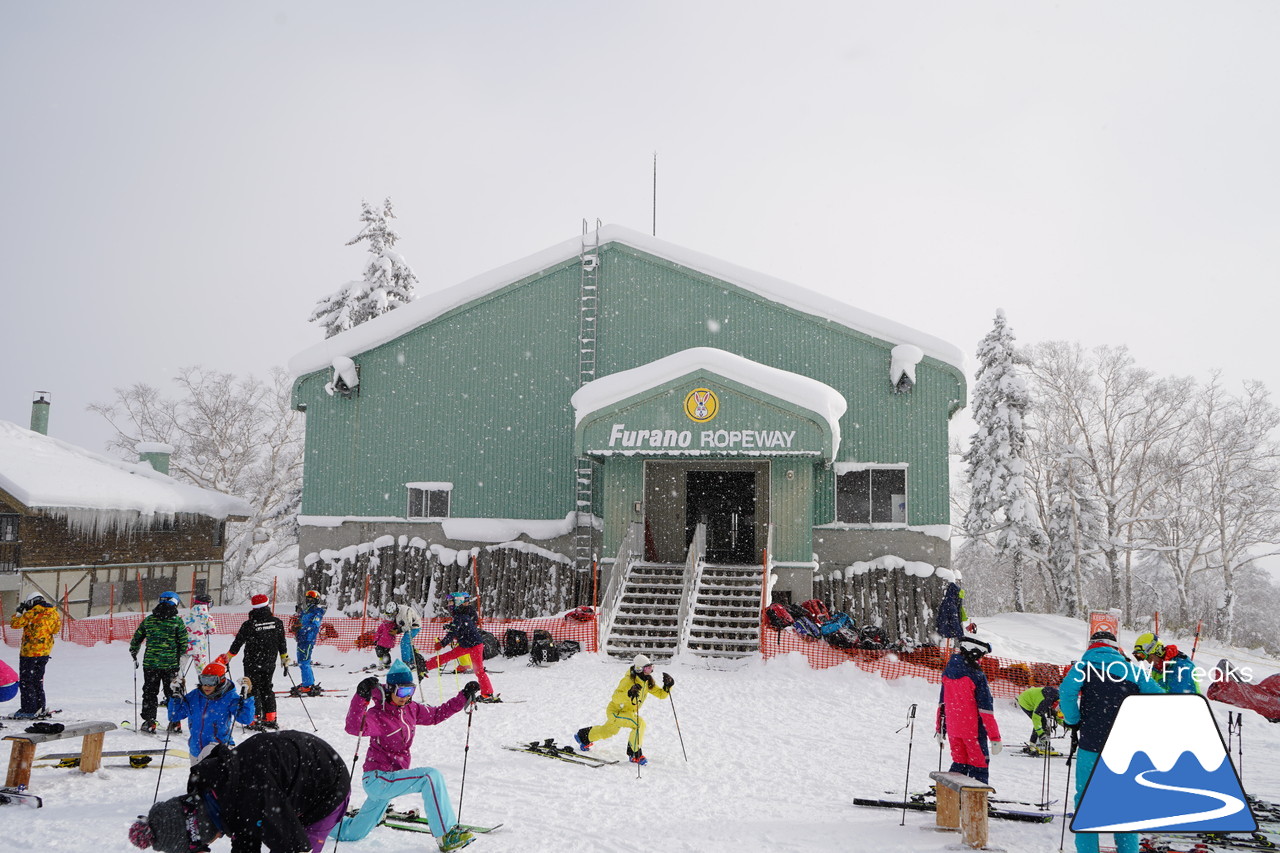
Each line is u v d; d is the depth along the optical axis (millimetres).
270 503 47062
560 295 26234
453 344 26578
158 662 10836
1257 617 55438
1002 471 38500
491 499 25797
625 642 19391
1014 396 38500
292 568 53125
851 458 24047
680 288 25609
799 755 10883
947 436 23688
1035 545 39844
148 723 10828
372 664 18094
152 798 7812
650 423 21219
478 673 13711
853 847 6930
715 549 26547
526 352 26219
